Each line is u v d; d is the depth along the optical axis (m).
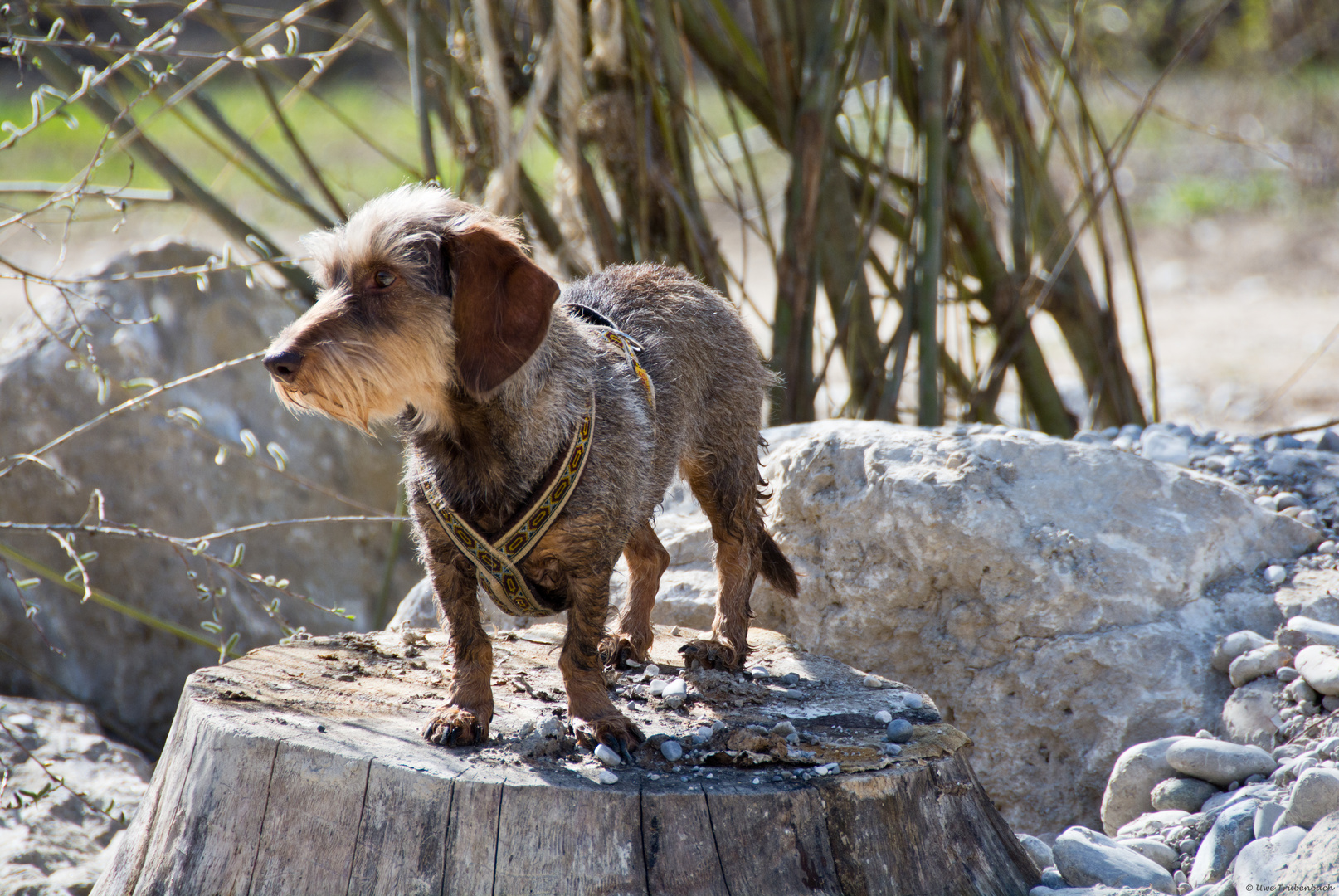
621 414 3.64
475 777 3.14
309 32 23.53
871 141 7.12
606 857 3.08
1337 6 22.08
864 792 3.26
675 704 3.83
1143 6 18.22
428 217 3.45
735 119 6.84
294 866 3.18
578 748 3.44
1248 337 13.85
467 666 3.57
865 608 4.89
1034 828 4.57
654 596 4.38
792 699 3.95
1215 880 3.53
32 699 6.39
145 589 6.76
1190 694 4.43
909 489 4.80
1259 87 22.89
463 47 6.54
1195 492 4.92
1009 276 7.55
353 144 23.55
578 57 3.45
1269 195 20.05
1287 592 4.69
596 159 7.39
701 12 7.16
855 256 7.23
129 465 6.82
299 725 3.40
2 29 5.30
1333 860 3.01
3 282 15.83
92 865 4.83
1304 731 4.07
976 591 4.75
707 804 3.13
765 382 4.72
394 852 3.12
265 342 7.41
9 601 6.59
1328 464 5.67
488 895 3.08
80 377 6.87
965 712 4.72
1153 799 4.07
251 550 7.00
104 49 4.76
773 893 3.13
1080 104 7.43
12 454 6.68
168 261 7.31
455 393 3.41
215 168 21.84
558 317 3.60
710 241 6.67
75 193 4.56
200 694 3.62
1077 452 4.94
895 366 6.93
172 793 3.42
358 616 7.19
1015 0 7.60
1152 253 17.92
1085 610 4.62
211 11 6.52
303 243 3.68
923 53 6.78
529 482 3.45
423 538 3.63
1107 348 7.82
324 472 7.38
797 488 5.08
